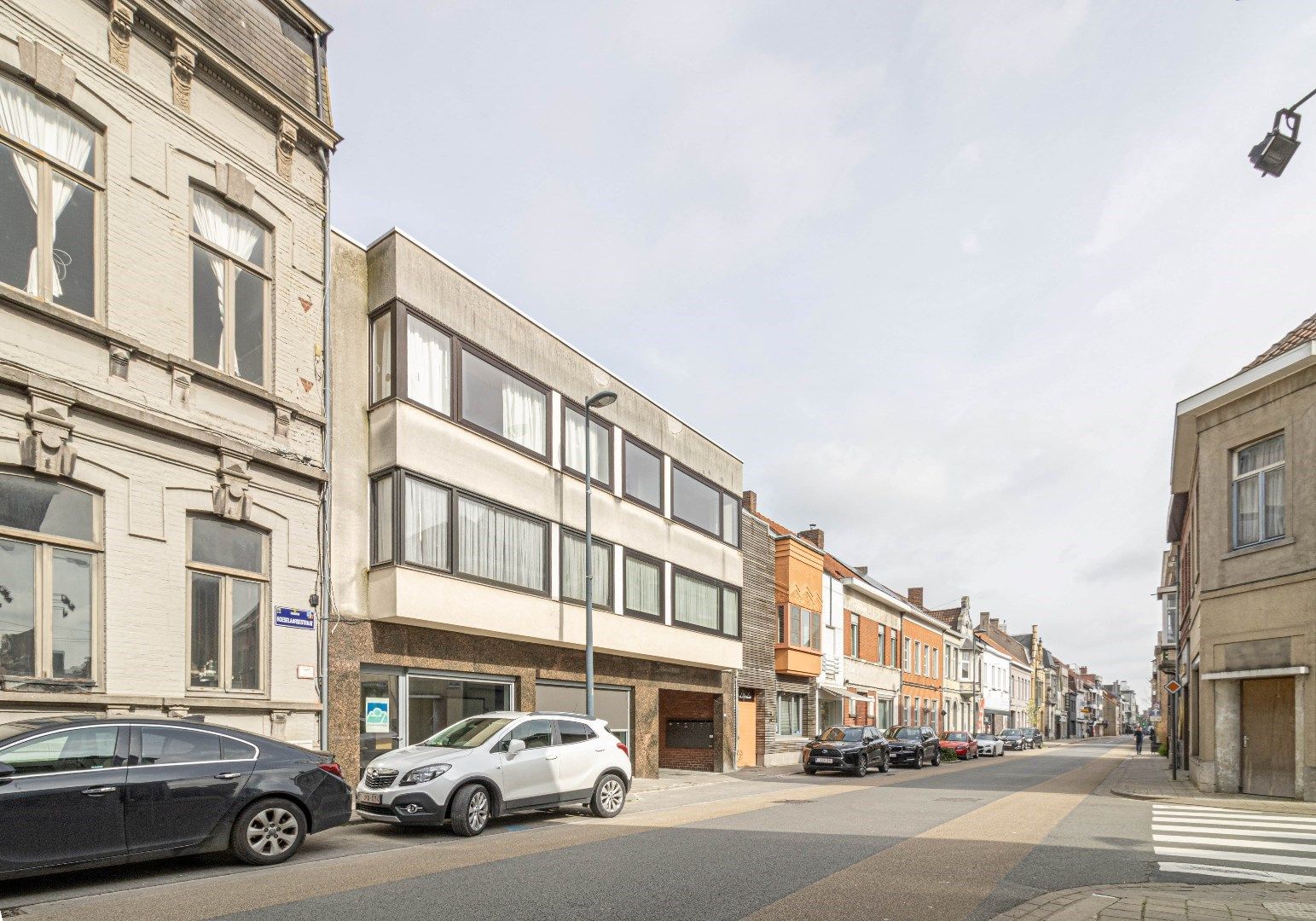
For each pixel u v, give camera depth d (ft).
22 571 31.14
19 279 31.99
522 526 56.70
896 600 140.26
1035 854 32.24
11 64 32.14
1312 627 52.85
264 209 42.63
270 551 40.73
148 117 37.27
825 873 27.73
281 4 45.60
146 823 25.98
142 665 34.37
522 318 58.75
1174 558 142.00
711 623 81.92
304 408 43.50
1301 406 55.06
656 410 75.82
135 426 34.96
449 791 35.27
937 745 104.06
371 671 46.91
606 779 43.16
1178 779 75.51
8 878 23.56
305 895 23.91
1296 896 24.59
